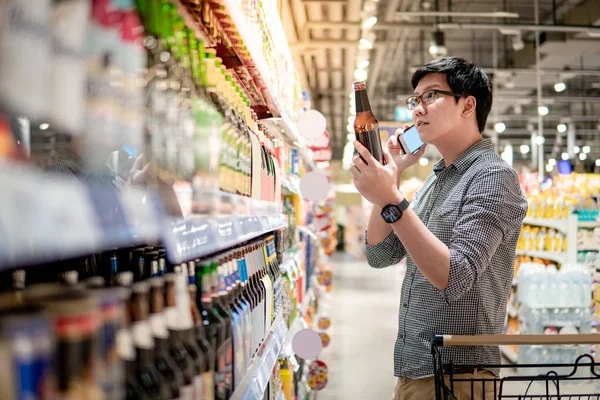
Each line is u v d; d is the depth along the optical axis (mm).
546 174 19266
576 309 5824
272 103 2738
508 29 10039
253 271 2141
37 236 525
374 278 14883
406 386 2143
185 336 1151
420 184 15383
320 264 8039
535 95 18172
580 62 14758
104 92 773
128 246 1227
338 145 29719
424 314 2100
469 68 2184
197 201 1146
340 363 6316
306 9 10219
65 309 621
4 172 521
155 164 1001
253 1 2025
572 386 5266
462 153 2215
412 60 15180
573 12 11234
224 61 2254
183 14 1619
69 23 669
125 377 888
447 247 1901
